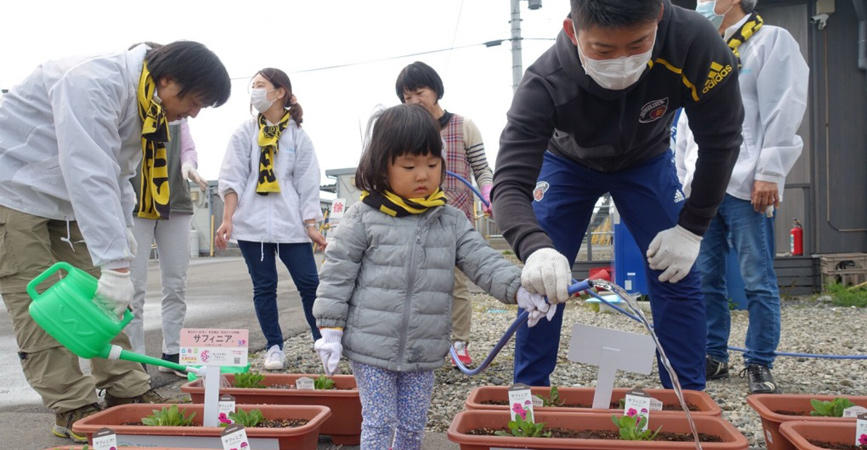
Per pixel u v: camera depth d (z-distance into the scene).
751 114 3.48
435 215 2.30
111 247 2.42
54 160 2.67
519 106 2.26
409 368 2.22
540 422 2.28
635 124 2.29
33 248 2.71
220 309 7.74
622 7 1.78
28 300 2.71
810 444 1.99
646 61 1.97
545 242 2.01
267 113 4.04
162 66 2.64
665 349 2.65
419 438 2.34
